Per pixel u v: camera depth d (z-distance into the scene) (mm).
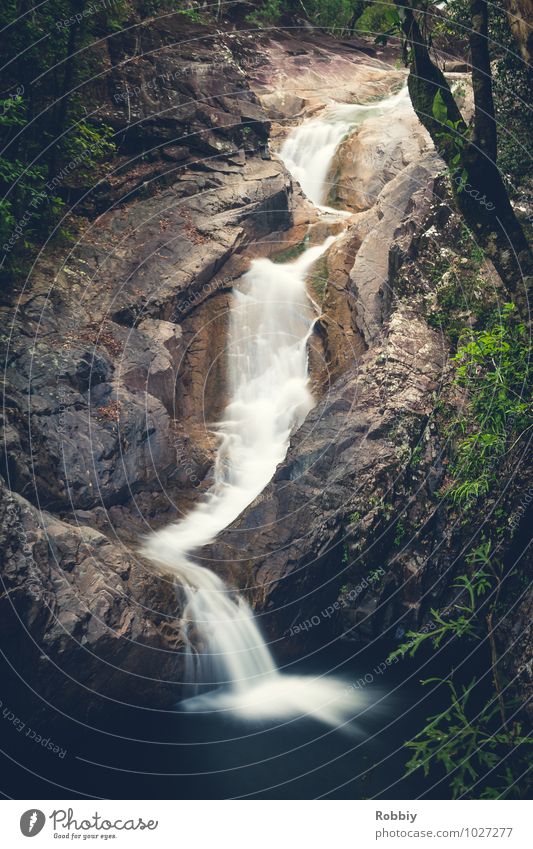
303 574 9102
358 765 7070
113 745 7410
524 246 7398
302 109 16156
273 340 11719
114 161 12367
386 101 16500
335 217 13547
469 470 8969
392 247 10859
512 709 6875
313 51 18141
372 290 11148
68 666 7301
